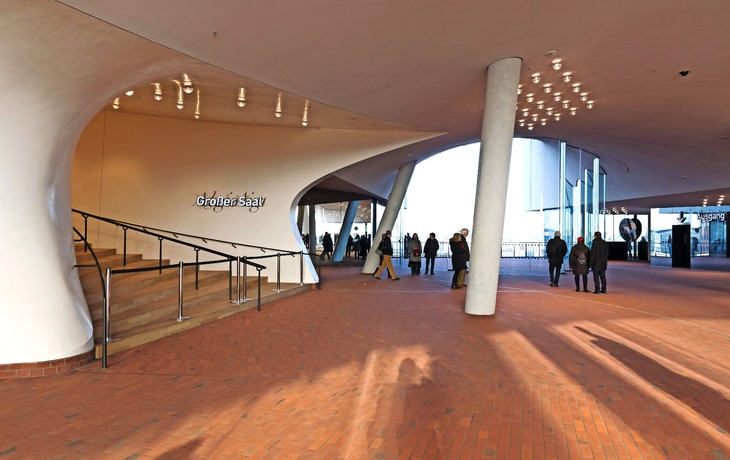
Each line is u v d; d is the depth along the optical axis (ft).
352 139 48.91
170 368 19.43
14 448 12.25
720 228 100.37
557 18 26.91
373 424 14.01
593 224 78.95
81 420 14.08
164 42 21.84
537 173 78.79
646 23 27.84
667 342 24.72
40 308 18.57
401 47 28.94
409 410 15.12
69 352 18.75
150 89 32.48
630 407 15.51
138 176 45.60
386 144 49.39
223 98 35.24
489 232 32.96
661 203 101.91
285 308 34.73
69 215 22.17
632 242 139.95
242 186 47.80
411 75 34.17
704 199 92.53
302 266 46.19
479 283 32.73
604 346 23.76
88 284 28.09
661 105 44.70
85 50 19.20
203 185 47.11
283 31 23.95
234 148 47.80
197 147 47.14
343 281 55.47
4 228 18.48
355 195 76.79
